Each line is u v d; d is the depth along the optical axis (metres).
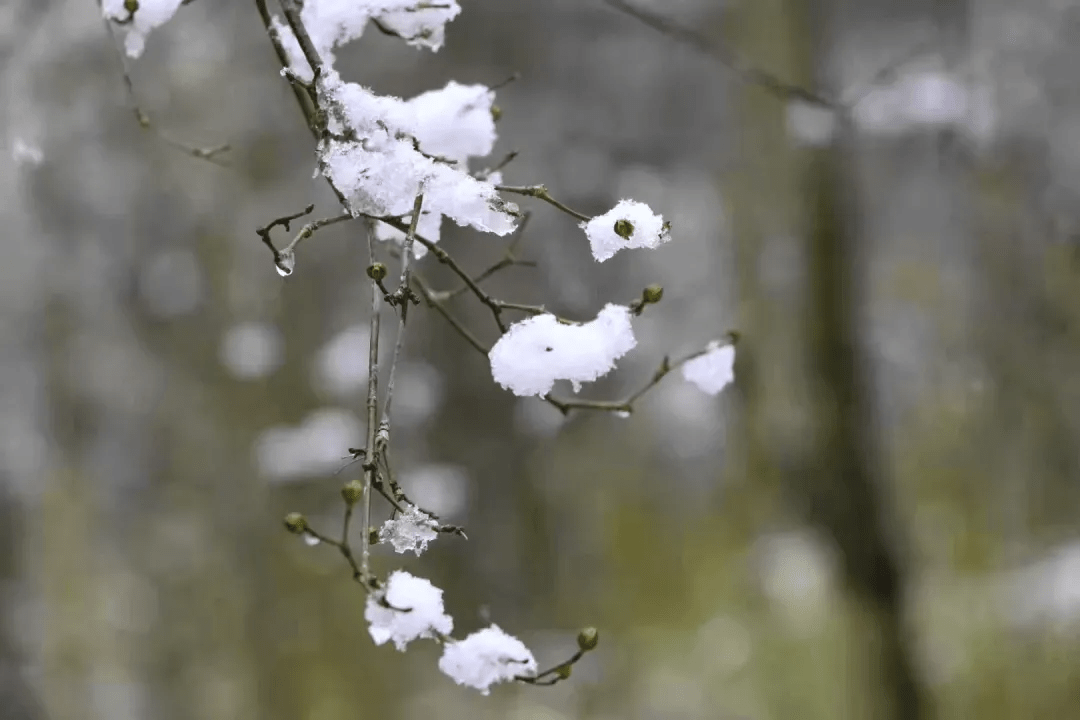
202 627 11.28
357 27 2.20
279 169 12.84
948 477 9.81
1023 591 8.96
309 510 11.57
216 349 12.68
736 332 2.43
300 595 11.34
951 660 8.26
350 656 11.18
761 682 10.11
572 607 13.05
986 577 9.31
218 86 12.70
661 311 14.79
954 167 7.45
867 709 6.20
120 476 12.24
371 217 1.87
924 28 10.71
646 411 14.22
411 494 11.79
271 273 12.74
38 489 12.16
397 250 2.28
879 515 6.11
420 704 10.95
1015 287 8.05
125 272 12.70
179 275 12.76
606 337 1.93
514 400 13.44
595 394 14.27
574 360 1.91
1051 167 8.88
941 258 10.12
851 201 6.13
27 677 10.73
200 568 11.59
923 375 10.49
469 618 12.63
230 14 12.50
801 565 10.89
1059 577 8.98
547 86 14.82
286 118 12.44
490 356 1.92
